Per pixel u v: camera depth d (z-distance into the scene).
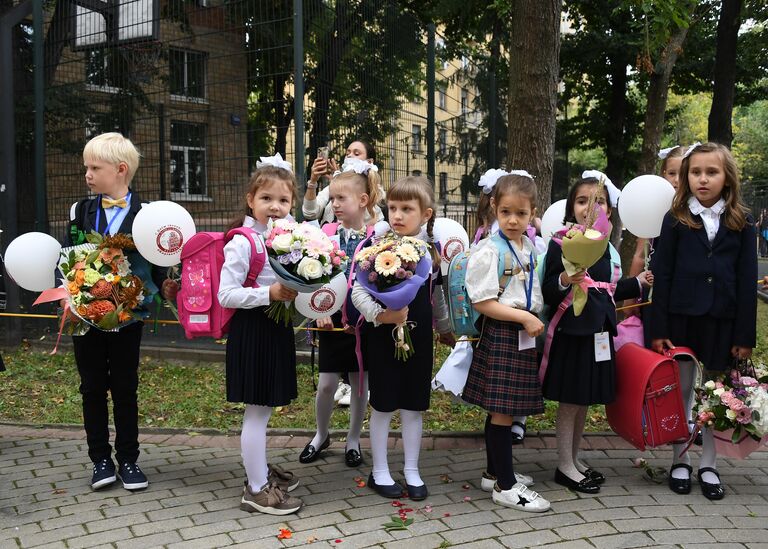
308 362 5.77
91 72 6.57
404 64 7.38
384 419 3.33
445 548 2.75
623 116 16.83
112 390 3.42
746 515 3.08
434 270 3.38
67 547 2.78
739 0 10.72
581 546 2.77
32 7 6.64
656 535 2.87
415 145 7.70
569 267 2.94
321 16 5.98
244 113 5.98
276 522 3.01
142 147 6.37
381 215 3.85
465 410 4.75
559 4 5.47
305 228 2.84
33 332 6.87
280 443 4.12
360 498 3.29
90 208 3.44
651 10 6.30
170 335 6.41
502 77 12.59
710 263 3.28
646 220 3.62
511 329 3.18
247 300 2.95
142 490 3.39
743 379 3.25
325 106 6.16
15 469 3.70
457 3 12.80
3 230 6.73
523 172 3.21
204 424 4.54
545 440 4.16
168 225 3.17
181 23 6.11
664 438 3.25
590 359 3.23
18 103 7.24
